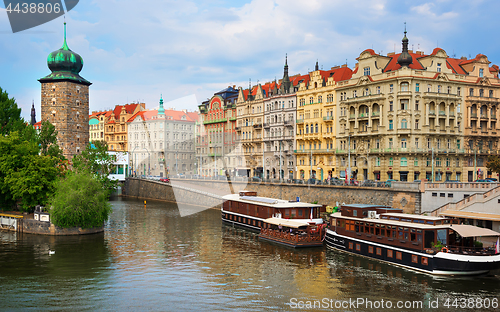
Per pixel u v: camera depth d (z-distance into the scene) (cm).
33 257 4312
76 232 5628
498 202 4681
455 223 3959
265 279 3544
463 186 5531
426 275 3609
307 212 5741
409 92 7794
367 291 3209
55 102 9119
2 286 3309
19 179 5844
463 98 8381
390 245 4038
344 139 9006
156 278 3562
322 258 4309
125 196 12044
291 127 10319
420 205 5728
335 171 9144
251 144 11481
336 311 2792
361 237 4394
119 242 5131
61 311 2767
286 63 10944
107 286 3322
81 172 6003
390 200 6122
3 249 4688
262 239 5412
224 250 4712
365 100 8400
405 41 7912
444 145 8125
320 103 9519
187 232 5938
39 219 5691
